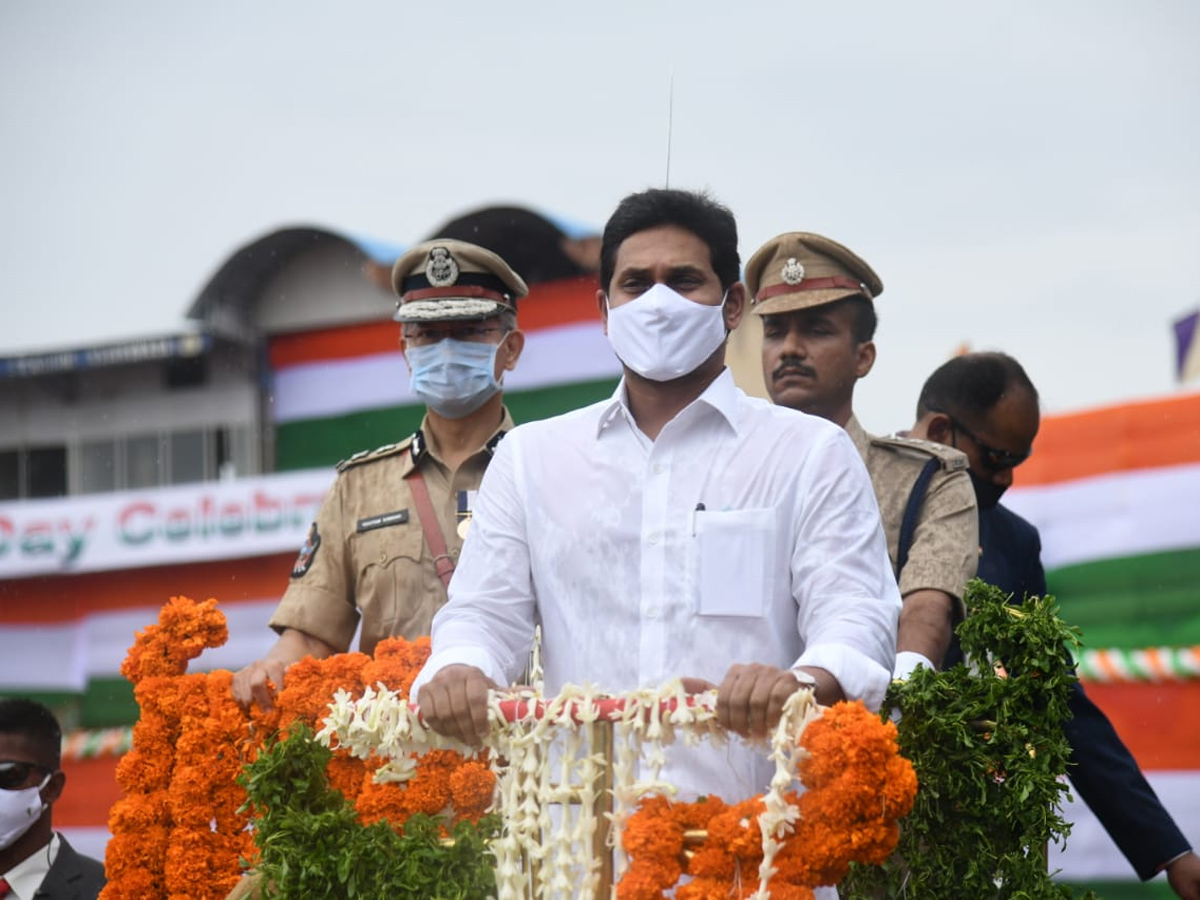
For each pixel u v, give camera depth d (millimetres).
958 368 14344
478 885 8305
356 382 23031
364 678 10688
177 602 11414
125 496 23906
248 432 23406
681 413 8883
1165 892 17922
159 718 11133
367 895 8352
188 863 10672
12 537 24422
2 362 24562
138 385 24109
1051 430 19688
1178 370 19438
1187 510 18984
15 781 15555
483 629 8891
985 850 8984
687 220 8984
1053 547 19484
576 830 8086
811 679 7805
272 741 10680
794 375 13375
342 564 13430
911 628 11719
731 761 8492
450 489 13383
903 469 12734
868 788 7504
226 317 23234
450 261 13461
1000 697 9086
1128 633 18969
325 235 23203
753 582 8578
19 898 15656
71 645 23969
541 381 21359
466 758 8906
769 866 7586
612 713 8062
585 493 8914
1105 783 13719
